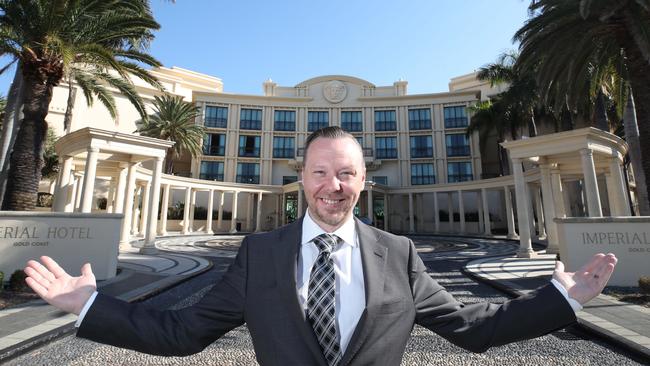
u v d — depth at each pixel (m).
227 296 1.26
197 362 3.37
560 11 8.69
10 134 10.80
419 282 1.31
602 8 7.90
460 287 7.08
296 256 1.26
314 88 35.16
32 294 5.67
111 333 1.07
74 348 3.63
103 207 23.52
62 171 12.92
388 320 1.15
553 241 12.59
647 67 8.19
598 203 10.10
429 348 3.74
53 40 7.87
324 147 1.34
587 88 12.51
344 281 1.23
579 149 10.63
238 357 3.50
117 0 8.89
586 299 1.11
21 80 11.09
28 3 7.79
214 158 31.72
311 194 1.32
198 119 31.67
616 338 3.71
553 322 1.09
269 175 32.50
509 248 15.73
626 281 6.94
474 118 25.44
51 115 24.20
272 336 1.13
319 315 1.17
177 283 7.19
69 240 7.16
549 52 9.45
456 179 31.56
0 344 3.44
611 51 9.59
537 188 20.11
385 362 1.09
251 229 30.42
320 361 1.08
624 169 18.56
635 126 13.31
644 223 7.05
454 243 19.09
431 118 33.16
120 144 11.65
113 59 8.76
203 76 34.94
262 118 33.56
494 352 3.61
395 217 31.59
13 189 7.83
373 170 33.34
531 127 21.62
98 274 7.26
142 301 5.76
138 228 23.97
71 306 1.08
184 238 21.80
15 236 6.80
